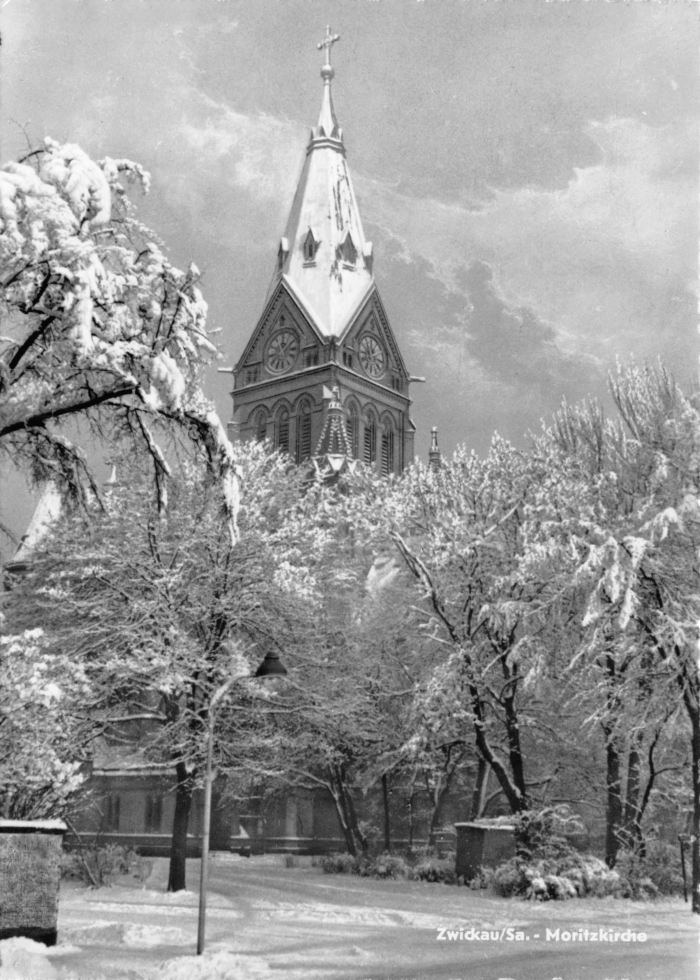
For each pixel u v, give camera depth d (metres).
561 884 31.09
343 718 39.66
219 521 36.25
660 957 19.45
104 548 36.31
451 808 55.62
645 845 36.09
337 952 19.73
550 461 38.94
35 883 19.31
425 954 19.69
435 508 40.56
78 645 36.25
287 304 115.00
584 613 35.69
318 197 115.88
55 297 17.00
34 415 17.69
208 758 19.58
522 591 37.97
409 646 42.91
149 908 28.53
